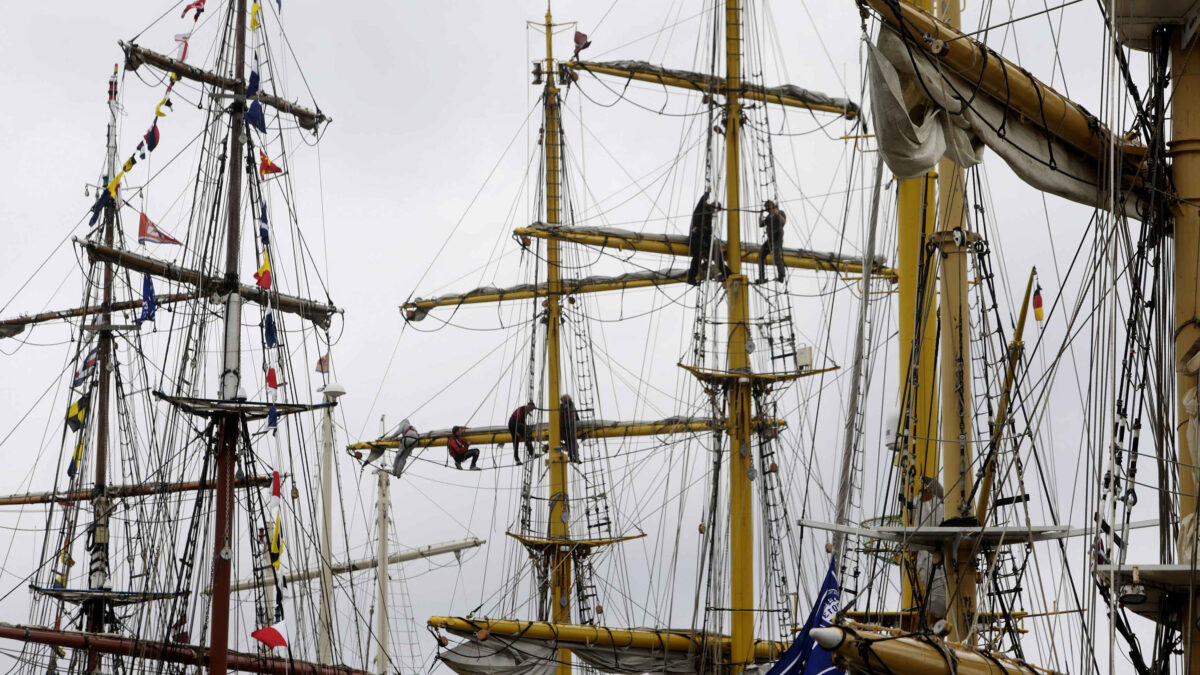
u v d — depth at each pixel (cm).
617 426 4975
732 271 4078
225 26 3081
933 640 1475
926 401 2380
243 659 3362
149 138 3294
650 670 3931
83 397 3897
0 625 3297
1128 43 1452
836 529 1739
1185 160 1423
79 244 3591
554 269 5016
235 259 2931
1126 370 1402
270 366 3016
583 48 4838
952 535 1783
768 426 4012
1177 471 1364
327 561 3769
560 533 4791
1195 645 1306
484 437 5106
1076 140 1514
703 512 4016
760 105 4225
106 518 3794
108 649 3344
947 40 1430
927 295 2191
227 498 2759
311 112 3416
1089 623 1200
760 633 3991
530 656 3934
